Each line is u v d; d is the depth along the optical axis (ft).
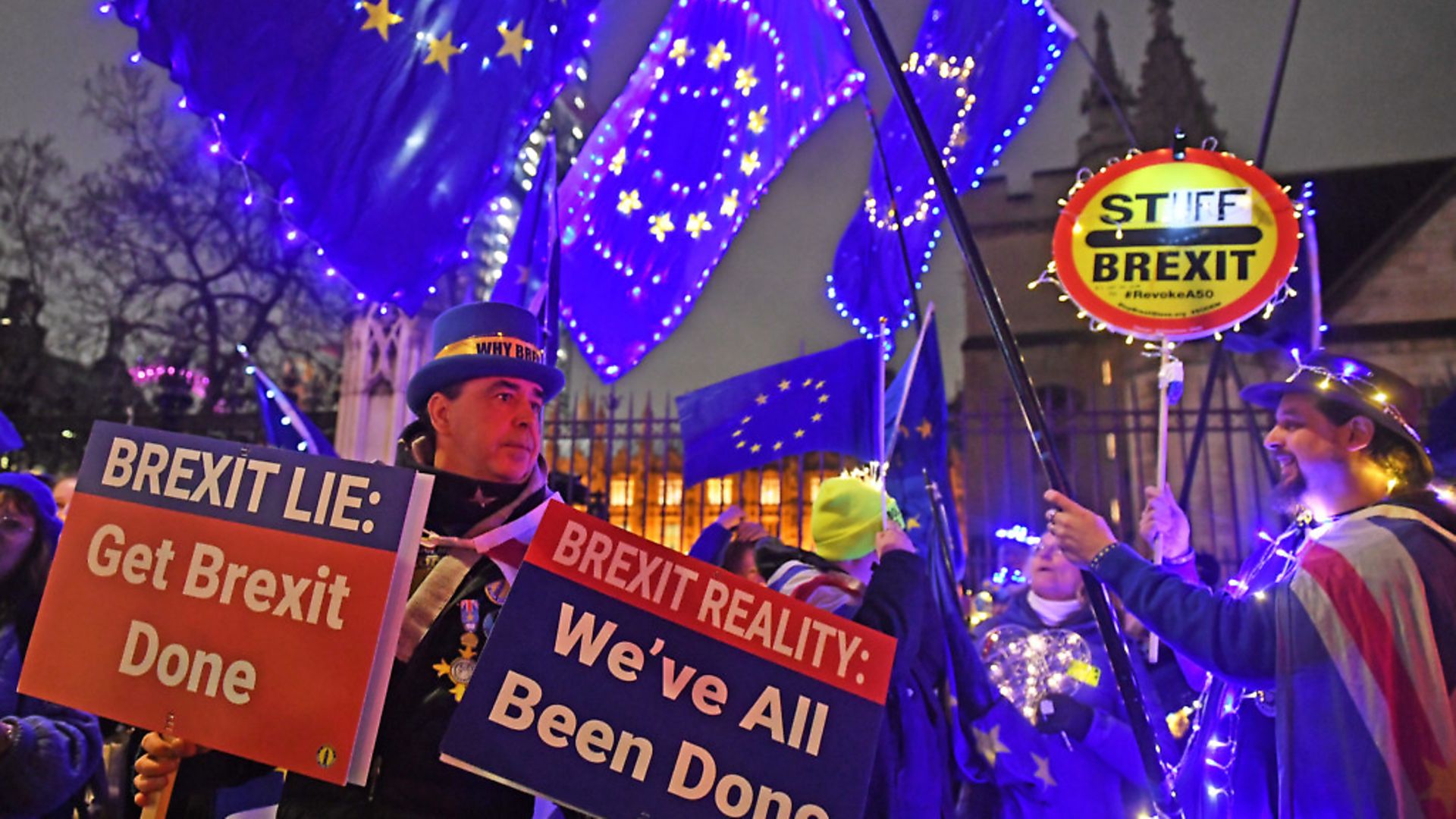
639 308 12.59
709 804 5.31
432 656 6.24
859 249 14.99
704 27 12.57
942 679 10.27
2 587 8.87
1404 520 6.46
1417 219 72.08
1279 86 10.84
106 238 55.06
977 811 10.96
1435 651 6.00
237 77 9.72
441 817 5.93
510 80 10.36
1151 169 9.06
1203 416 12.03
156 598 5.89
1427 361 71.00
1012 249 78.28
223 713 5.66
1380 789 5.85
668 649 5.51
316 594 5.72
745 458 11.83
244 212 54.34
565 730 5.36
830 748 5.40
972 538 36.52
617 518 55.01
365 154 10.09
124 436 6.17
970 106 14.06
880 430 10.10
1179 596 6.89
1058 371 75.20
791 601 5.58
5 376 54.24
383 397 42.11
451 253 10.18
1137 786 10.54
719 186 12.57
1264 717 7.04
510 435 6.77
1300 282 11.17
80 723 8.83
